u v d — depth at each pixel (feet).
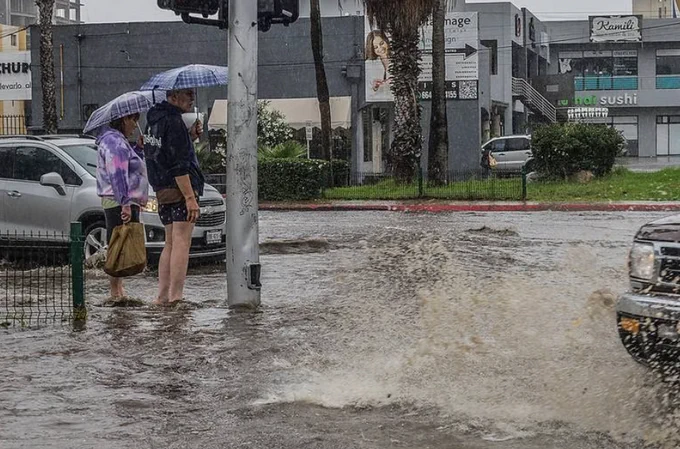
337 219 74.13
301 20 128.36
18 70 136.67
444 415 18.88
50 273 40.40
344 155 128.06
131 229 30.55
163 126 30.58
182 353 24.32
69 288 33.37
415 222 68.80
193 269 42.73
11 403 19.92
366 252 48.01
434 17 101.04
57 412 19.29
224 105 128.57
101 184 30.91
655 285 19.22
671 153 229.04
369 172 126.41
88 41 133.28
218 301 32.94
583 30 224.53
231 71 31.27
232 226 31.14
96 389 21.03
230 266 31.19
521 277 36.32
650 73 224.12
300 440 17.38
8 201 43.47
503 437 17.44
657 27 221.05
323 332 26.76
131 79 132.46
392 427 18.13
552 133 102.27
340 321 28.37
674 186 93.35
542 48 211.61
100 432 17.98
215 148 123.54
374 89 126.41
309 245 51.70
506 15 167.02
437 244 50.90
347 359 23.44
